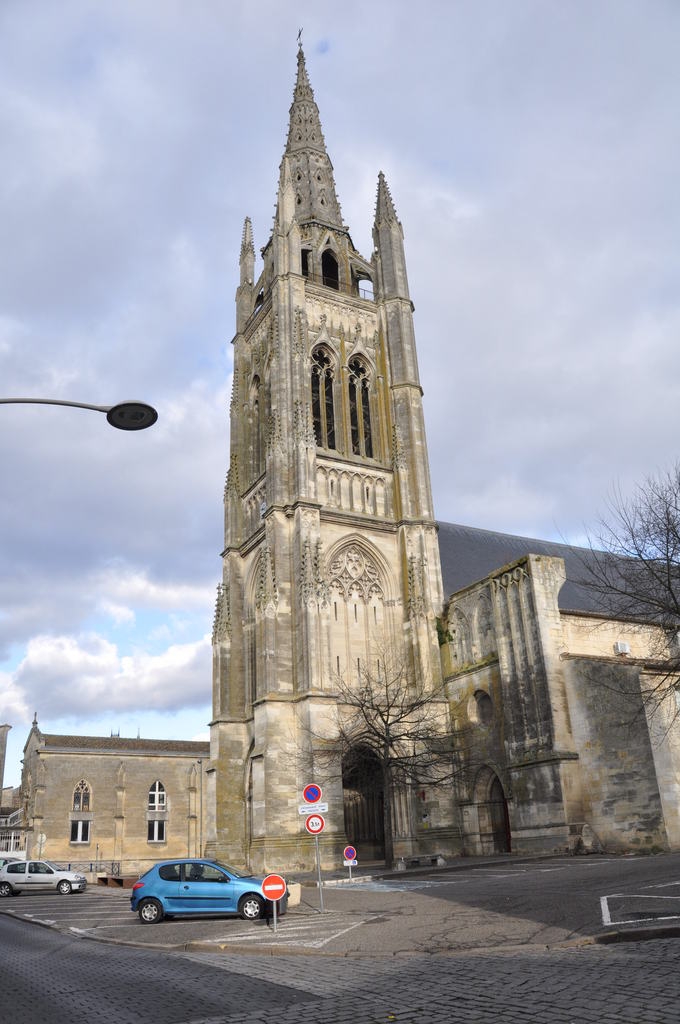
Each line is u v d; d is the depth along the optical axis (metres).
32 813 88.81
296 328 69.38
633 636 56.75
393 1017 12.51
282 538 62.53
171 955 21.67
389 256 77.31
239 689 67.25
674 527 35.06
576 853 46.50
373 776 59.53
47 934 29.16
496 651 56.97
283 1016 13.03
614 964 15.31
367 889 37.00
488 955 17.78
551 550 79.50
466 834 57.62
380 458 71.44
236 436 76.81
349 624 64.12
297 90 89.44
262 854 54.09
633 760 45.59
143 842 91.31
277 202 74.12
